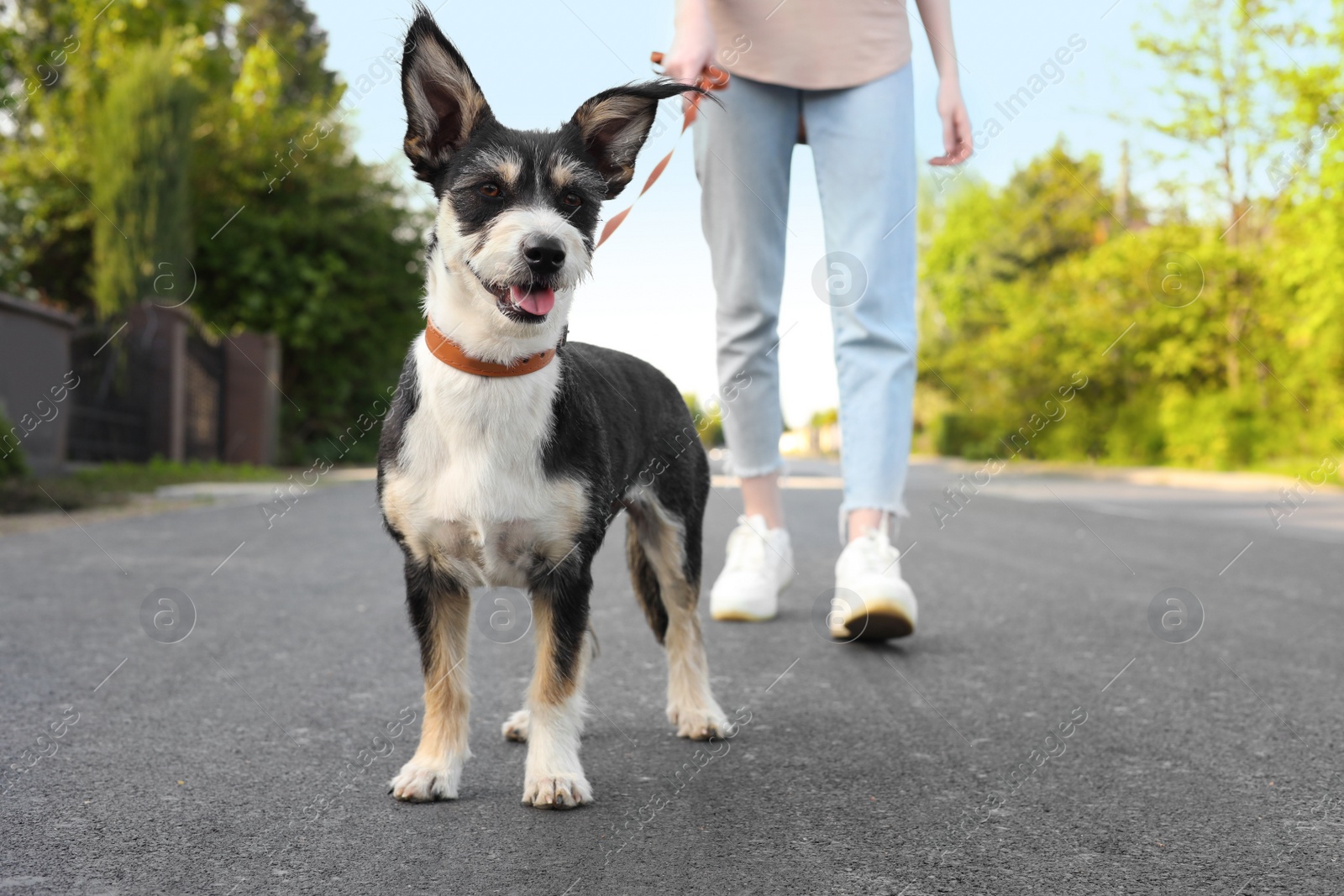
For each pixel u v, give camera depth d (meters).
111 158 15.30
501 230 2.50
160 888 1.82
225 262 19.84
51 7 15.95
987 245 26.22
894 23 3.71
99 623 4.12
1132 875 1.90
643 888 1.83
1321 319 15.22
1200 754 2.63
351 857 1.97
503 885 1.84
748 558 4.34
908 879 1.88
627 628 4.22
